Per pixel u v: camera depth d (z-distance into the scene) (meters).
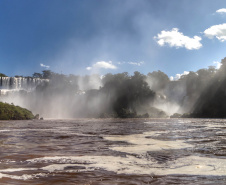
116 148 9.95
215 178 5.41
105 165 6.77
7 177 5.53
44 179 5.37
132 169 6.29
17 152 8.99
